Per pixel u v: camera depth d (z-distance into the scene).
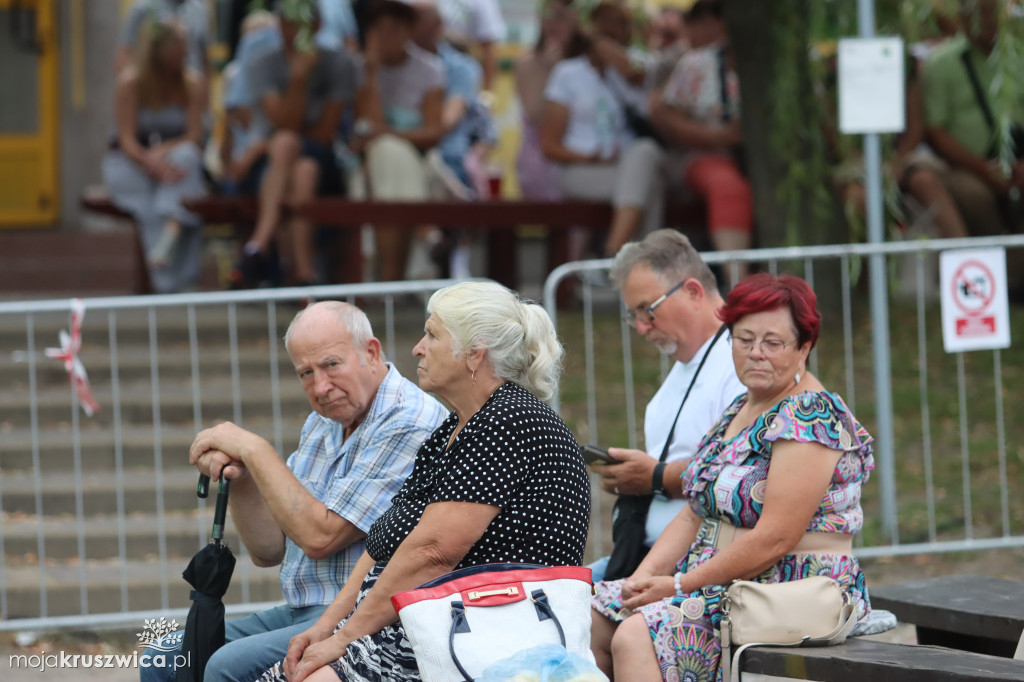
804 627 11.08
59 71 41.16
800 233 29.83
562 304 32.22
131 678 17.19
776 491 11.35
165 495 22.36
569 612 10.68
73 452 23.55
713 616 11.69
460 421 11.82
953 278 19.58
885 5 27.61
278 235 30.36
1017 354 28.88
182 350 26.88
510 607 10.59
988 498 22.20
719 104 29.88
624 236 30.05
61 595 19.64
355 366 12.54
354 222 29.17
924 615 13.10
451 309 11.52
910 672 10.03
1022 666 10.06
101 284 38.25
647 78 32.16
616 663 11.70
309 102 30.14
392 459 12.53
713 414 13.46
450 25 39.16
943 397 26.42
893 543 20.22
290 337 12.62
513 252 32.97
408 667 11.30
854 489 11.70
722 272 29.97
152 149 33.03
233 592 19.98
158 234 33.09
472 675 10.29
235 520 13.56
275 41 31.36
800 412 11.41
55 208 41.44
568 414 25.25
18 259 38.75
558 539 11.26
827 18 28.36
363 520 12.41
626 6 32.34
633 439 20.53
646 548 13.84
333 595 13.02
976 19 28.58
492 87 41.59
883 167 27.50
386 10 31.70
